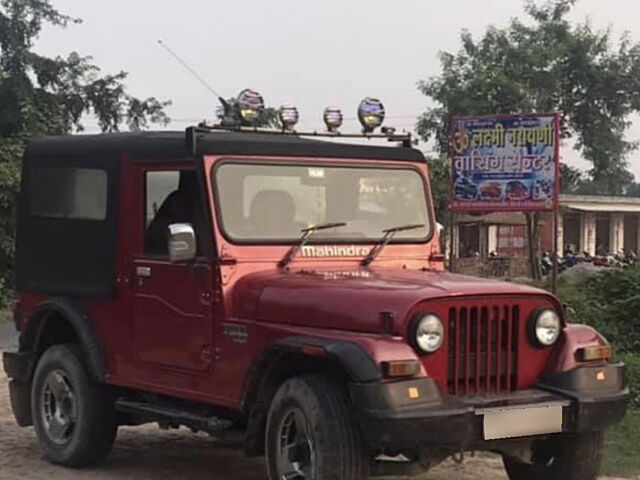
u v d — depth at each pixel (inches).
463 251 1552.7
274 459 234.1
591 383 237.8
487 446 234.4
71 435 295.0
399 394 211.9
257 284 248.7
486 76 1267.2
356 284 235.8
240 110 270.7
